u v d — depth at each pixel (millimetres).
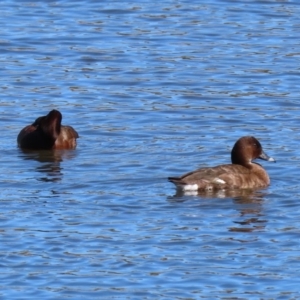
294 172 22297
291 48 33906
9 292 16000
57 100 28812
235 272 16766
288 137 25094
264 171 21531
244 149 21656
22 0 39875
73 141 24797
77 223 18891
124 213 19469
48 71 31594
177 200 20234
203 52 33469
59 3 39469
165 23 36844
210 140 24938
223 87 29875
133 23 36875
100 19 37406
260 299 15742
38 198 20391
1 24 36562
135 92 29484
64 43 34500
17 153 24406
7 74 31172
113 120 26906
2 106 28219
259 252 17578
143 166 22766
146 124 26516
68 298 15781
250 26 36469
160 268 16906
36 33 35500
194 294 15922
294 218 19266
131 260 17188
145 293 15969
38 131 24766
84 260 17203
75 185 21297
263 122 26516
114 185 21281
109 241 18000
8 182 21594
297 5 39281
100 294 15945
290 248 17766
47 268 16859
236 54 33219
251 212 19578
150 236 18250
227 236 18281
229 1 39719
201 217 19297
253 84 30156
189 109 27797
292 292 16016
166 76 31000
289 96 28938
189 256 17375
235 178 20953
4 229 18547
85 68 31938
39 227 18656
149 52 33531
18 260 17172
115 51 33688
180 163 22969
